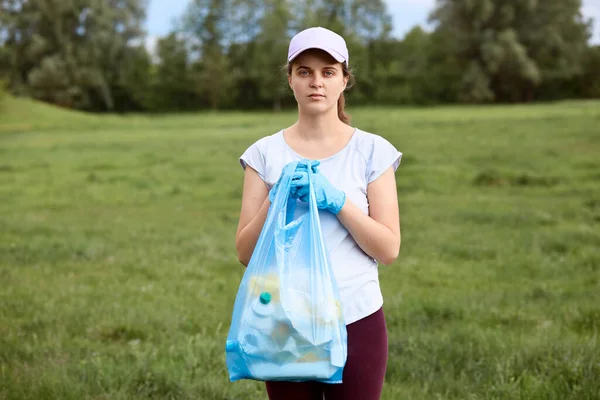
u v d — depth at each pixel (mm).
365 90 84250
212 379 4398
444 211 13031
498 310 6180
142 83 85375
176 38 89750
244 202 2580
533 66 71938
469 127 33812
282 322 2211
